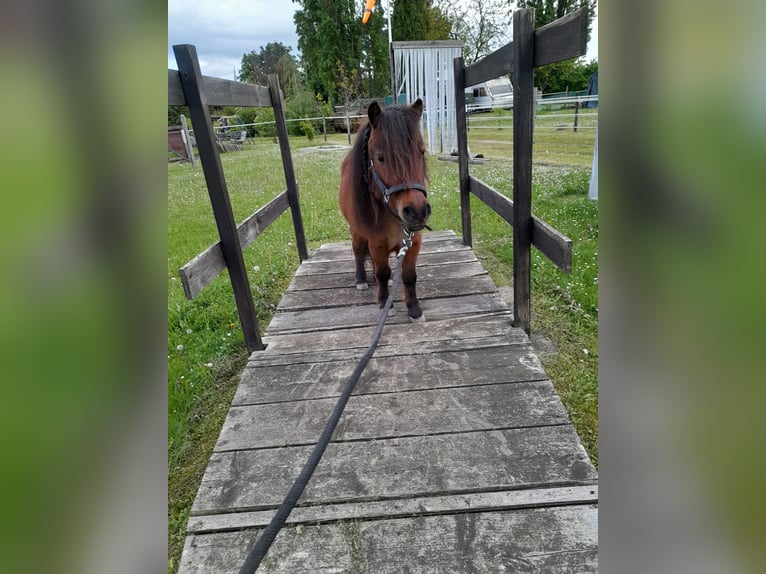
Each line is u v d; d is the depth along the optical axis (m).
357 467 1.70
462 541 1.43
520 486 1.58
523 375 2.15
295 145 14.19
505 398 2.00
